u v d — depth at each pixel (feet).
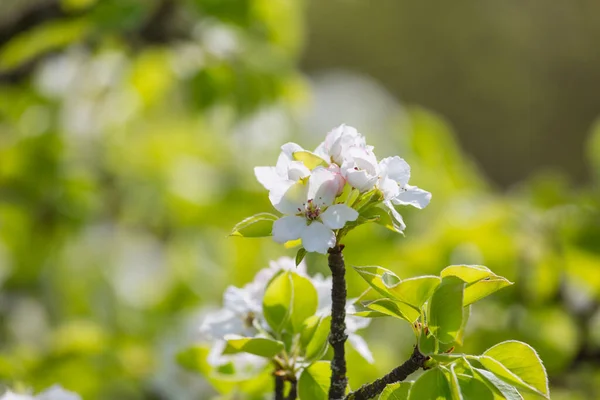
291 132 6.90
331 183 2.97
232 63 5.59
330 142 3.01
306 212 2.97
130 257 6.93
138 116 6.91
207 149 7.20
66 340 4.99
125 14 5.17
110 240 6.91
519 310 4.78
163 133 7.59
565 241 4.90
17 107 6.33
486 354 2.98
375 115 7.52
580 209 5.07
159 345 5.40
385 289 2.99
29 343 6.41
